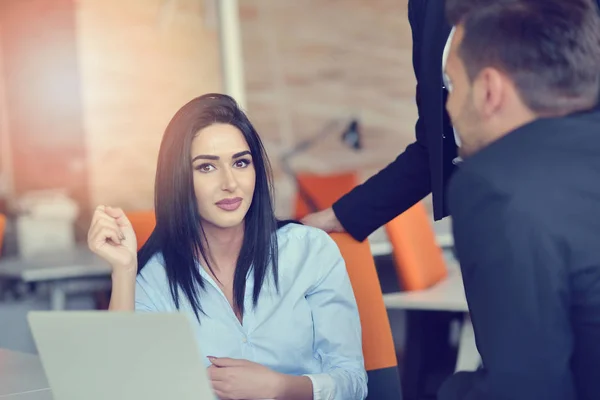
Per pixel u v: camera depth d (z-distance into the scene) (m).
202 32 8.48
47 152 7.91
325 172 8.92
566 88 1.36
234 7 8.58
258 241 2.08
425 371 3.43
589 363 1.31
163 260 2.11
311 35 8.90
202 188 2.03
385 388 2.29
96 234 2.02
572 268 1.29
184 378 1.28
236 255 2.09
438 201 2.21
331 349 2.09
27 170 7.87
